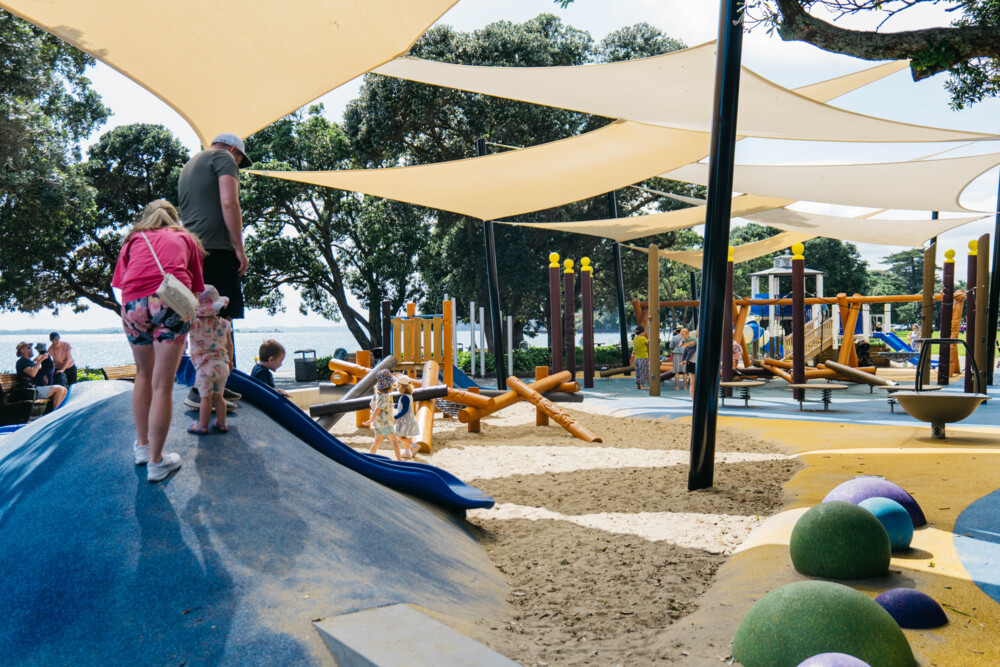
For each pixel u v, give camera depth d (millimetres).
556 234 31703
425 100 28109
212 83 7980
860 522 4164
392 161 31719
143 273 3867
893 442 9227
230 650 2928
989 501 5809
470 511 7238
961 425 11070
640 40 31359
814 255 56000
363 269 32344
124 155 29625
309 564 3672
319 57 7586
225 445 4586
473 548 5680
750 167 13992
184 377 5594
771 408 14602
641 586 4668
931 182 13172
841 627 2920
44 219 22141
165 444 4391
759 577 4375
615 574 4934
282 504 4207
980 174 12438
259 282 30828
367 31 7078
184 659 2898
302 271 31375
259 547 3684
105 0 6117
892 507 4660
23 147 19641
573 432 11797
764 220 20078
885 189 14008
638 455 9820
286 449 4969
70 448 4473
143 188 30172
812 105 9102
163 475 4016
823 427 11117
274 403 5598
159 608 3186
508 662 2621
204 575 3369
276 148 29547
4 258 24297
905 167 12531
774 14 5109
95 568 3416
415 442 10359
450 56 28266
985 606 3668
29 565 3484
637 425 12891
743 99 9180
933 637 3307
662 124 10562
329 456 5859
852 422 11781
